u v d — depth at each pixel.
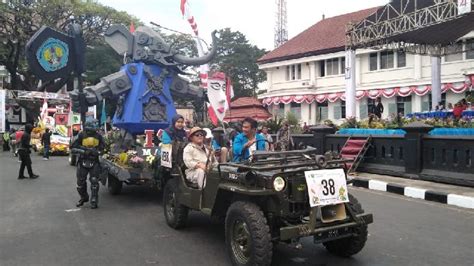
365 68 32.16
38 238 6.51
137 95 11.48
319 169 4.87
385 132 12.62
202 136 6.52
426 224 7.11
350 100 20.91
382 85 30.80
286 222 4.84
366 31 19.75
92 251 5.82
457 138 10.12
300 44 37.53
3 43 38.69
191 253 5.69
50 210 8.59
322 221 4.76
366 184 11.00
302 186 4.78
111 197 9.92
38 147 26.50
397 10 19.75
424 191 9.36
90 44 43.12
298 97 35.62
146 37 11.80
